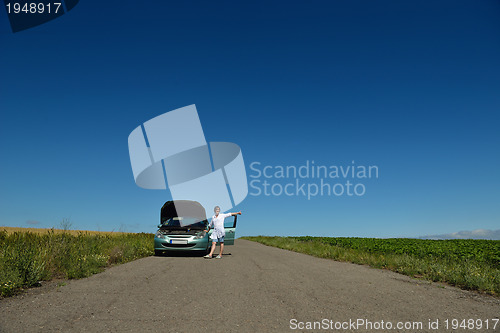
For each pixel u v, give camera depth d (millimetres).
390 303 4770
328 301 4805
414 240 32000
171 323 3613
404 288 6070
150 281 6285
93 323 3572
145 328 3424
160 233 12195
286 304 4578
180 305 4430
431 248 15961
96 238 11797
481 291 6078
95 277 6711
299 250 16406
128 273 7297
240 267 8656
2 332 3252
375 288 5957
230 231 13531
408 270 8312
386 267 9562
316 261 10891
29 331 3291
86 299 4695
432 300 5074
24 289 5383
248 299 4852
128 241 13898
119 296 4922
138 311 4094
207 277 6871
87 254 8828
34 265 6023
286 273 7656
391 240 30906
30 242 8180
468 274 6938
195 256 12125
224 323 3648
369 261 10422
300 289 5691
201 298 4875
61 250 7887
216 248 16859
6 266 5777
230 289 5594
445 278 7258
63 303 4445
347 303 4707
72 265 7250
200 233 12172
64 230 8891
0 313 3916
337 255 12578
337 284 6281
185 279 6582
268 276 7129
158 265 8914
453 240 33094
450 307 4652
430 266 8227
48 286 5691
